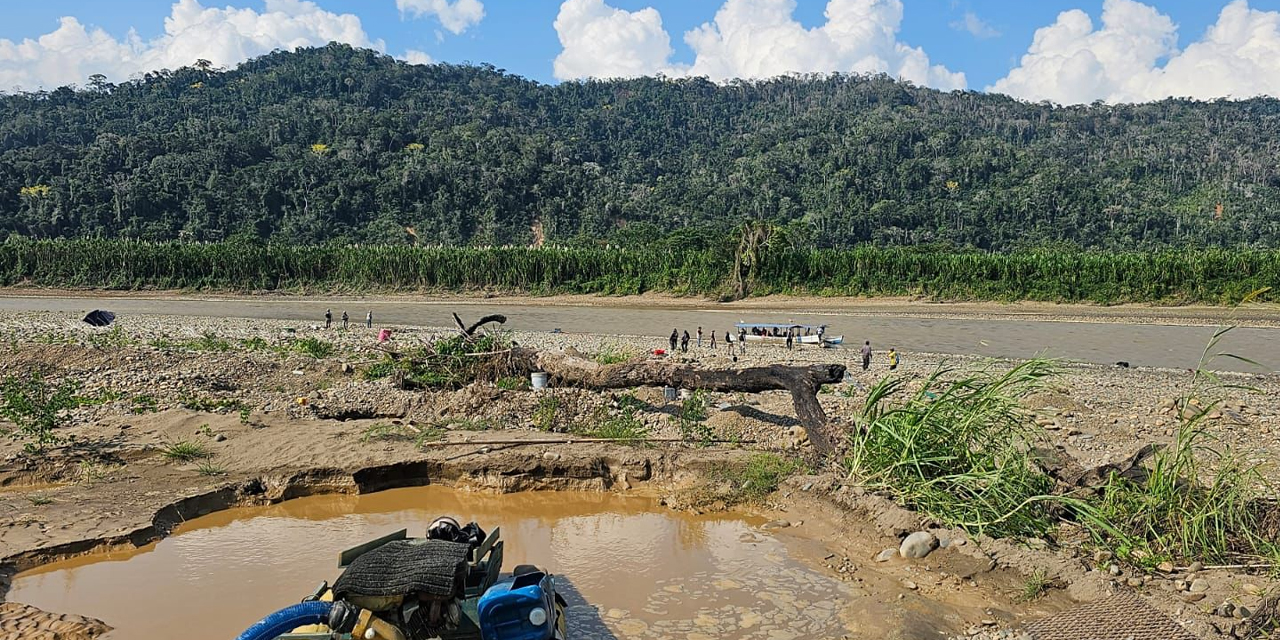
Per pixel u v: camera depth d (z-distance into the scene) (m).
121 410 13.92
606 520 10.03
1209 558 8.13
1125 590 7.44
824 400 16.31
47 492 10.09
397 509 10.40
